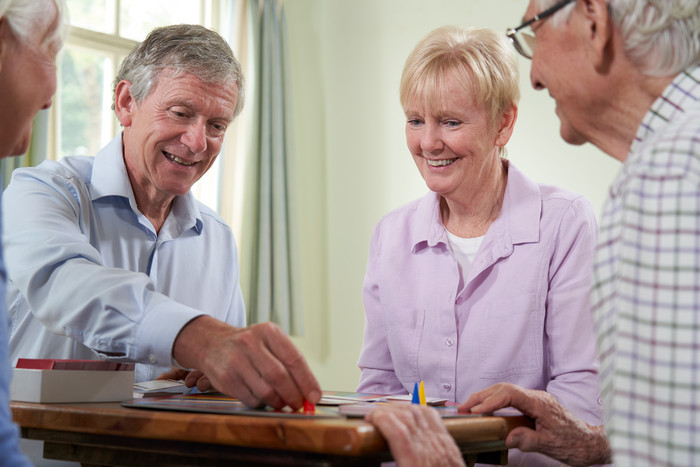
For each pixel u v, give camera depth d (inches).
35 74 41.1
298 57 189.2
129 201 73.0
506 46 70.1
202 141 70.2
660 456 30.3
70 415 43.1
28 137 43.9
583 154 148.3
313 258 186.1
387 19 179.9
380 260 75.4
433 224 72.7
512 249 68.8
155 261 75.3
